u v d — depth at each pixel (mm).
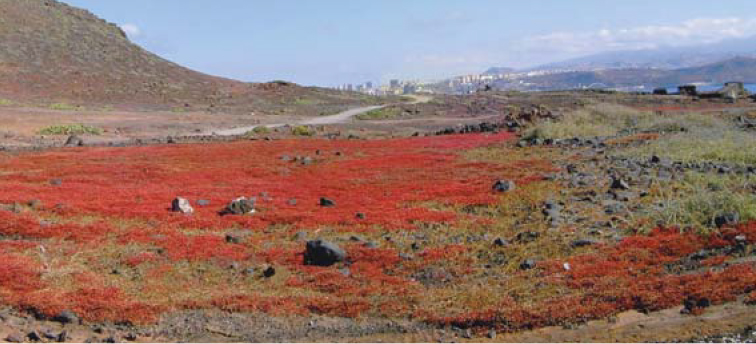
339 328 11961
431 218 20359
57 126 54281
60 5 132125
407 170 31609
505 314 11891
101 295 13242
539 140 40938
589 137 42188
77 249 16797
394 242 17844
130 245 17281
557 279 13859
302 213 21328
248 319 12438
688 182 22781
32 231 18062
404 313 12555
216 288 14242
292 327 12039
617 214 19391
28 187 25156
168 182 28297
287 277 15055
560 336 10891
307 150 41375
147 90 98438
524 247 16531
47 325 11852
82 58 106312
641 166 27922
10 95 78688
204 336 11625
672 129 41750
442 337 11391
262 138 51531
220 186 27484
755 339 9688
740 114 52344
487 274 14883
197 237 18125
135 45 132000
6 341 10828
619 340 10391
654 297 11812
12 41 101250
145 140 49906
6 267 14477
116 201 22938
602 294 12391
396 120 81375
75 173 29969
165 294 13703
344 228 19406
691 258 14531
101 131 56156
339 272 15195
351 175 30516
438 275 14945
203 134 59594
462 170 30938
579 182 24984
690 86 100688
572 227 18203
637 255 15070
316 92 122188
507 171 29812
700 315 10984
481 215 21062
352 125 72062
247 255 16531
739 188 20953
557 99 103875
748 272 12492
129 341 11266
